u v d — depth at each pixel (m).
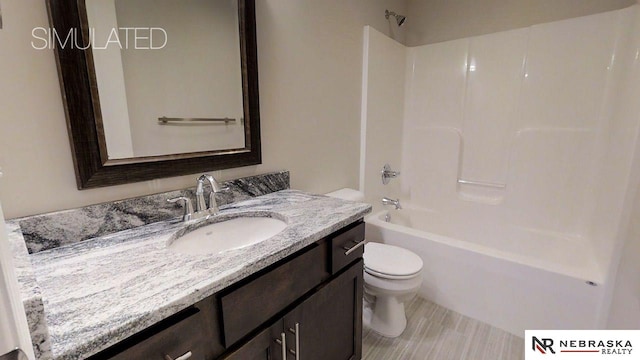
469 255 1.72
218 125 1.23
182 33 1.08
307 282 0.96
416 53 2.55
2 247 0.30
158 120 1.04
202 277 0.67
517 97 2.18
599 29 1.86
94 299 0.58
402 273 1.49
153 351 0.58
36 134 0.80
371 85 2.11
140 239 0.89
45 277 0.67
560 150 2.07
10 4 0.73
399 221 2.66
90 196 0.91
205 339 0.68
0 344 0.29
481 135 2.36
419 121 2.63
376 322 1.66
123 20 0.93
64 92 0.82
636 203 1.25
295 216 1.10
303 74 1.59
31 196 0.81
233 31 1.24
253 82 1.32
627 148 1.43
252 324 0.79
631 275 1.21
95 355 0.51
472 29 2.35
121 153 0.96
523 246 2.25
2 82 0.74
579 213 2.06
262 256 0.77
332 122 1.85
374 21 2.12
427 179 2.65
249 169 1.39
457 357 1.49
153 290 0.62
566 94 2.01
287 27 1.47
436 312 1.83
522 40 2.11
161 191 1.08
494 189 2.37
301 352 0.97
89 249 0.82
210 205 1.12
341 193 1.89
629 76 1.57
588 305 1.41
